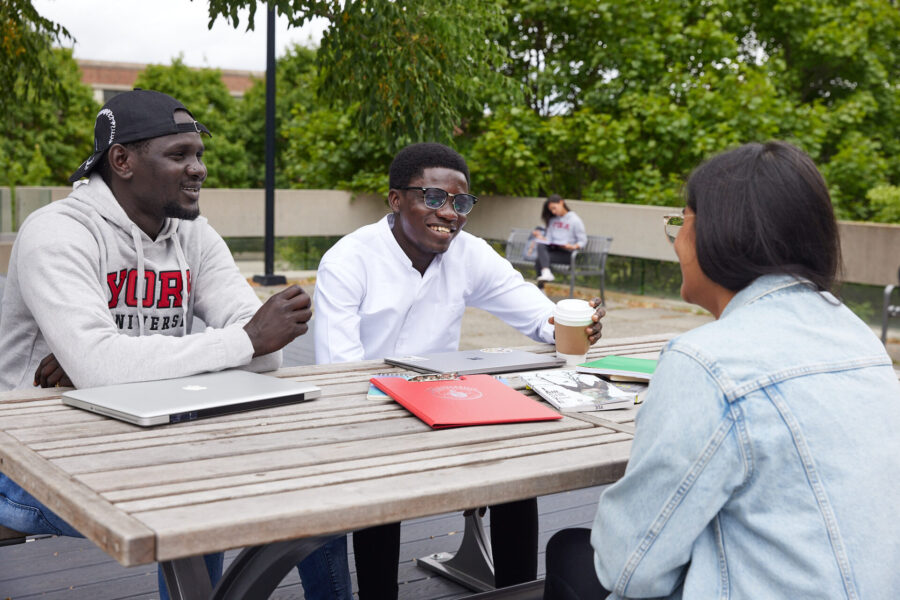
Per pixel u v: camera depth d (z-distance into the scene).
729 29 18.56
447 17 6.84
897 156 18.33
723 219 1.23
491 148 14.23
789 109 15.34
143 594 2.57
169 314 2.17
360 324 2.67
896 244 8.62
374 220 13.34
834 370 1.17
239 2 5.54
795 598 1.11
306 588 2.15
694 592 1.14
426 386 1.83
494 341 7.57
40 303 1.85
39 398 1.76
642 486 1.16
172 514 1.12
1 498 1.82
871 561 1.12
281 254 12.69
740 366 1.14
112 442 1.46
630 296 11.03
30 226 1.95
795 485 1.12
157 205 2.07
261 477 1.28
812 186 1.22
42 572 2.70
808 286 1.22
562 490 1.36
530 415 1.66
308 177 15.97
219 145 33.81
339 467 1.34
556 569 1.55
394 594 2.22
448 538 3.12
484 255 2.83
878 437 1.16
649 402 1.18
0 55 8.09
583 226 11.33
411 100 6.61
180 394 1.68
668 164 15.38
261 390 1.74
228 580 1.43
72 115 31.97
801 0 18.20
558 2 15.38
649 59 15.70
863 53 18.14
